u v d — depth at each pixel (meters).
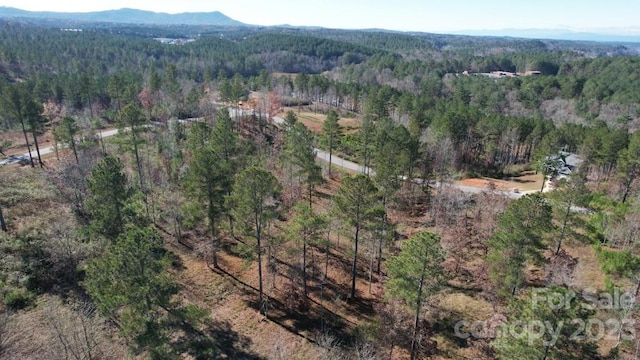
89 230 32.16
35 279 32.25
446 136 63.66
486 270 34.12
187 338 28.94
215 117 79.44
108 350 26.23
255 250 31.75
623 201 51.09
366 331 28.73
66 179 45.31
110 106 96.62
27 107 52.91
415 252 24.69
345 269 38.44
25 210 41.72
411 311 30.28
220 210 36.00
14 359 23.86
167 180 49.91
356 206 31.47
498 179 69.81
